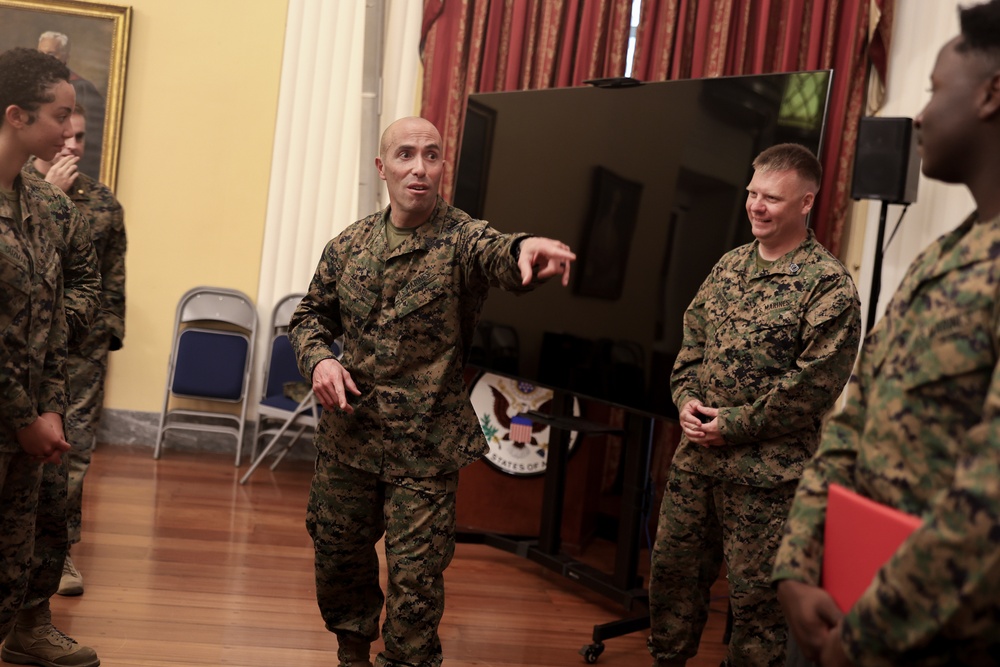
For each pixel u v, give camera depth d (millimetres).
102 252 3557
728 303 2920
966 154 1284
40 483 2609
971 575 1024
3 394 2133
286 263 6168
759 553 2760
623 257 4105
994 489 1020
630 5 5398
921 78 4859
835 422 1494
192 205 6141
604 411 4848
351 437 2629
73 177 3432
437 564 2580
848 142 5141
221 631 3281
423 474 2564
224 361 5969
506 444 4832
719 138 3807
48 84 2180
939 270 1279
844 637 1157
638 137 4113
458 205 4871
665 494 3008
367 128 5910
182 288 6168
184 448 6199
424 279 2557
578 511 4832
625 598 3844
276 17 6086
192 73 6086
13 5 5867
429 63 5699
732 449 2797
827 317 2668
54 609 3318
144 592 3580
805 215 2846
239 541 4371
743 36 5207
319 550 2719
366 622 2809
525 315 4500
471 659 3328
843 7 5121
